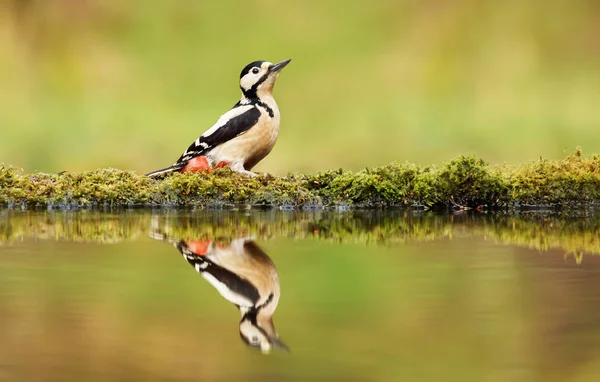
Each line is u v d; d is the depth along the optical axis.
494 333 6.54
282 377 5.86
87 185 12.59
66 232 10.69
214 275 8.38
